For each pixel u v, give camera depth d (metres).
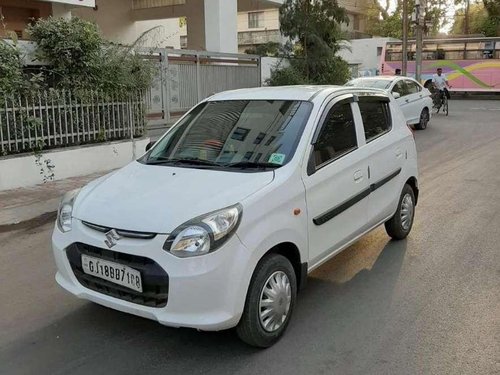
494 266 5.15
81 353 3.65
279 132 4.27
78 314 4.25
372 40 38.69
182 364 3.49
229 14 15.58
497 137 14.40
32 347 3.74
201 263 3.23
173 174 4.05
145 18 20.03
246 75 15.56
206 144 4.47
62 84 9.47
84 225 3.65
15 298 4.60
